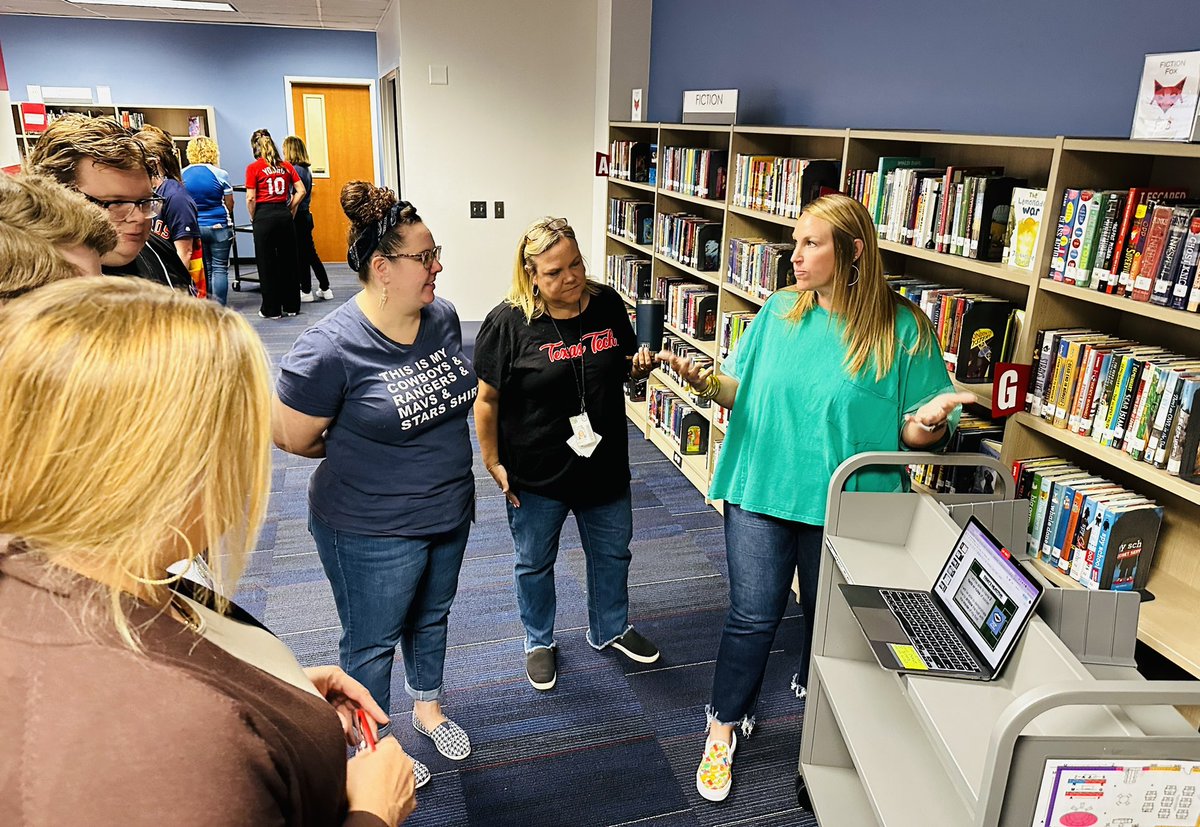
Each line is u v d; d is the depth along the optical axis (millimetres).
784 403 1988
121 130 1737
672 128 4168
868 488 1980
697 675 2641
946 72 2666
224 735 621
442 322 1897
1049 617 1481
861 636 2000
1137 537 1904
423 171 5852
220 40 8945
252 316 7285
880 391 1923
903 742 1730
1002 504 1828
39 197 1099
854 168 2756
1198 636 1774
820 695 2051
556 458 2271
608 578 2592
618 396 2305
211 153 6715
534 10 5680
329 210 9859
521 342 2180
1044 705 1072
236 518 717
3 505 605
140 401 603
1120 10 2023
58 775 586
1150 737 1121
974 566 1617
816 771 2105
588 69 5883
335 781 758
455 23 5586
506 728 2387
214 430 644
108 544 619
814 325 1976
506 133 5891
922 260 2775
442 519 1917
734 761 2271
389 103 7500
